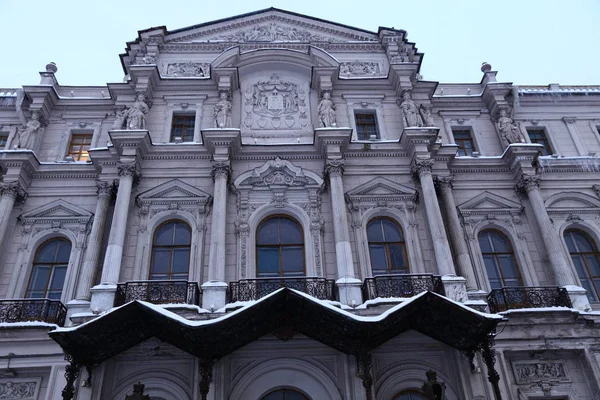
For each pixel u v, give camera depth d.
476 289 19.83
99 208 21.22
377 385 17.28
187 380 17.28
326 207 21.83
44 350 17.64
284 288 15.53
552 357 18.62
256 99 25.20
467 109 26.61
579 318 18.72
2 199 21.20
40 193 22.38
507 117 25.62
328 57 25.38
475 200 22.91
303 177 22.28
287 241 21.16
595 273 21.98
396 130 24.77
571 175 24.14
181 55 26.94
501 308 19.27
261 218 21.55
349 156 23.16
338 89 25.94
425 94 25.92
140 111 23.45
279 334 17.52
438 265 19.78
